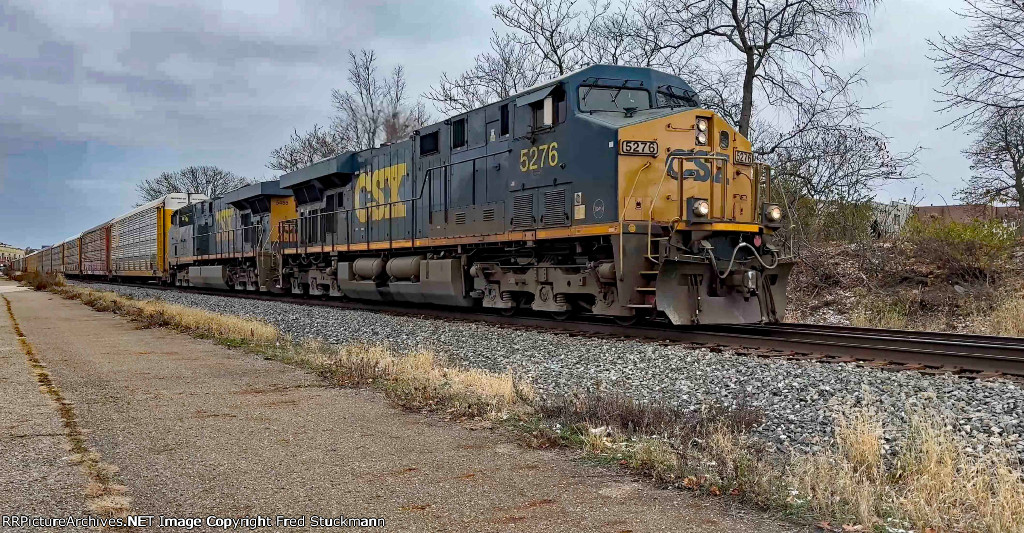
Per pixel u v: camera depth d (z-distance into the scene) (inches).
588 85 507.8
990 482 177.8
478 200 596.1
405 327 551.2
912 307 612.4
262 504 170.9
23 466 198.8
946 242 648.4
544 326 533.3
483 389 294.7
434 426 249.8
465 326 551.5
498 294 592.1
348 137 1615.4
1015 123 716.7
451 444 225.8
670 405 269.1
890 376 314.8
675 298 452.1
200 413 269.9
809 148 882.8
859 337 432.1
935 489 170.2
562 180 503.8
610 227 458.9
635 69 522.6
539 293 547.5
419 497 176.6
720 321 460.4
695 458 201.5
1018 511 155.3
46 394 305.6
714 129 485.4
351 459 208.8
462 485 185.8
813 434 229.3
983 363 339.0
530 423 249.6
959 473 184.7
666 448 208.8
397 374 338.6
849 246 762.8
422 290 676.7
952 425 233.1
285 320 640.4
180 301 960.9
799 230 831.1
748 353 395.5
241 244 1115.9
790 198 866.1
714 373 333.7
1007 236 652.7
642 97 520.7
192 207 1364.4
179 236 1423.5
